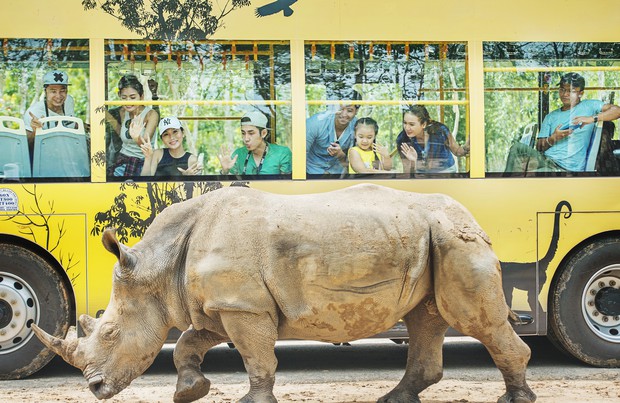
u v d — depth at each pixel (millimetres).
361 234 7172
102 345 7129
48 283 9883
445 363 11070
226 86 9938
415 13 10195
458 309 7305
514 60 10367
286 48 10000
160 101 9883
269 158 9977
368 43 10102
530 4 10398
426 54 10211
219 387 9398
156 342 7281
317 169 10016
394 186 10125
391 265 7207
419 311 7809
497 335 7398
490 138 10297
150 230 7406
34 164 9812
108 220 9812
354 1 10117
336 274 7098
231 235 7109
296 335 7289
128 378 7195
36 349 9898
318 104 10016
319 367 10805
